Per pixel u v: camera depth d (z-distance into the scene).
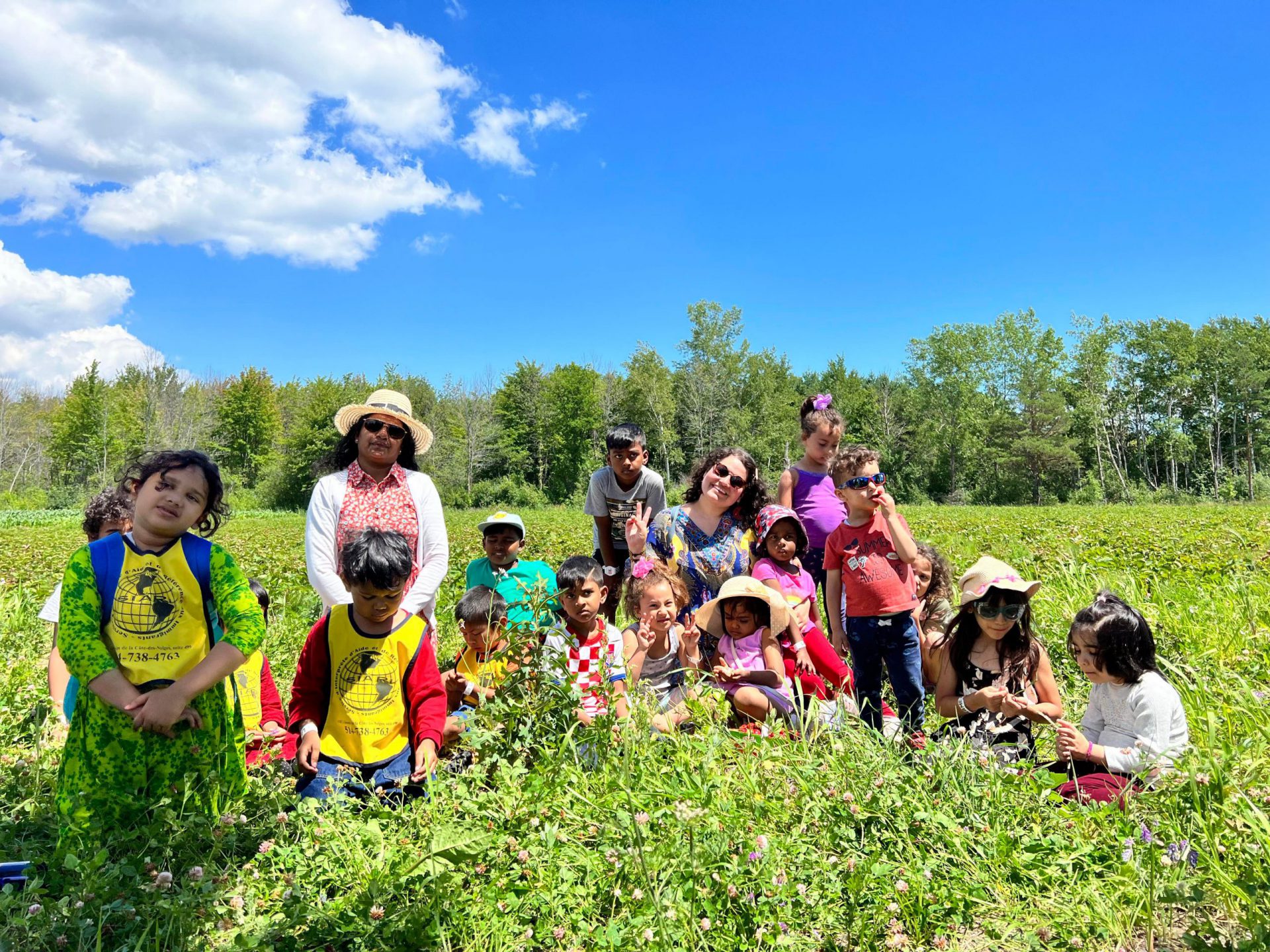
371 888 2.24
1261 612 5.64
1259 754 3.15
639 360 66.25
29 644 6.11
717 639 4.66
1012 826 2.83
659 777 3.08
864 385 78.25
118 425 64.56
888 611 4.25
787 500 5.46
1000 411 64.75
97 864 2.27
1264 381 65.81
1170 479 66.69
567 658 3.42
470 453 62.03
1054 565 8.94
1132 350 71.25
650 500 5.90
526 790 2.83
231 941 2.18
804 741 3.39
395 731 3.48
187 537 2.96
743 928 2.31
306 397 72.69
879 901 2.40
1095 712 3.67
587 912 2.39
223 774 2.91
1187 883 2.38
